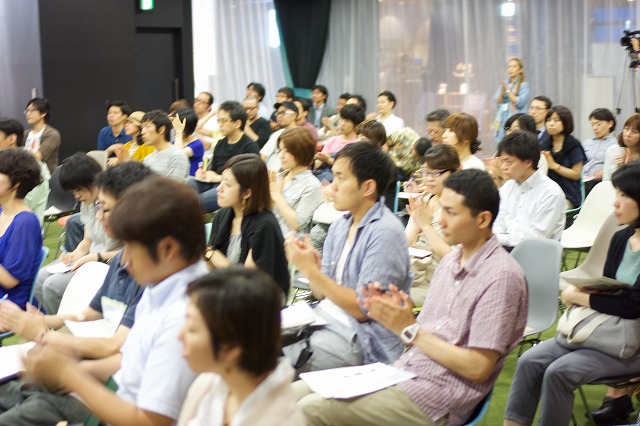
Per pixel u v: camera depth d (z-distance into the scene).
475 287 2.25
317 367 2.54
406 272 2.63
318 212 4.61
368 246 2.60
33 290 3.35
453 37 9.30
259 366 1.43
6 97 8.93
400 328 2.23
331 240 2.83
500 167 4.16
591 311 2.67
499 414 3.28
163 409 1.73
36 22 8.40
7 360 2.37
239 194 3.08
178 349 1.75
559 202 3.89
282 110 7.07
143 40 9.84
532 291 3.22
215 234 3.26
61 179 3.66
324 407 2.20
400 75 9.83
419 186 3.95
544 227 3.88
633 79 7.37
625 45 6.95
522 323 2.26
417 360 2.29
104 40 8.85
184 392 1.75
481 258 2.29
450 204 2.29
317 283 2.51
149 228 1.77
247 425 1.43
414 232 3.76
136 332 1.90
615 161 5.20
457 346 2.25
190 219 1.81
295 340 2.54
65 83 8.63
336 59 10.39
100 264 2.91
